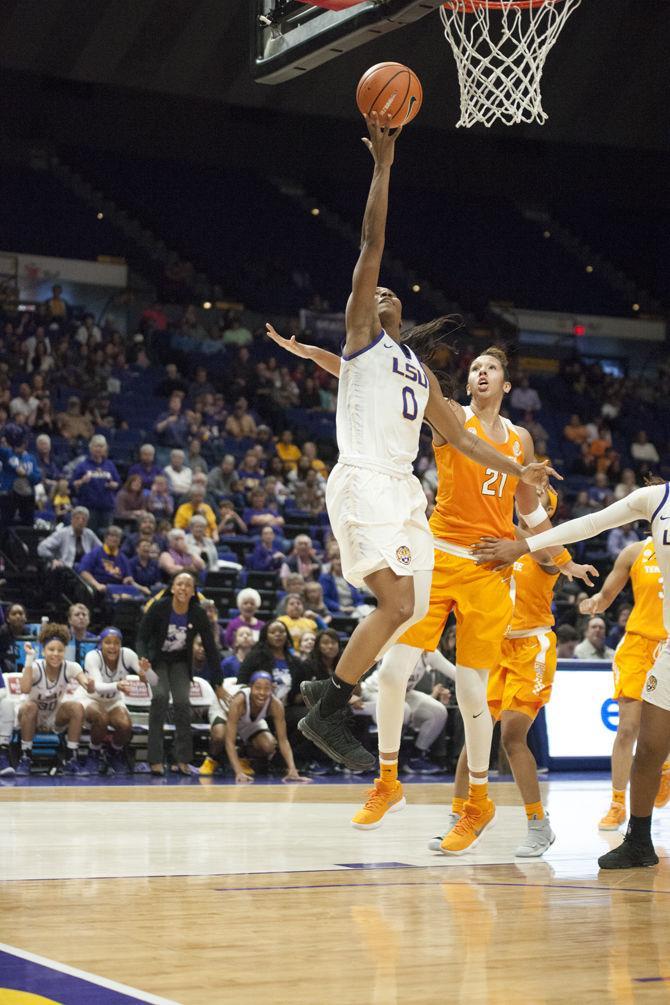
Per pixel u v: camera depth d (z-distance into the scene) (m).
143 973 3.05
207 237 26.88
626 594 16.78
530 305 28.80
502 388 5.88
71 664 11.04
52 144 26.36
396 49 23.05
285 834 6.34
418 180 28.00
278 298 25.67
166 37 22.53
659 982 3.04
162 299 24.31
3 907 3.96
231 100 24.09
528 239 29.77
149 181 27.36
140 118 25.38
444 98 24.44
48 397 17.52
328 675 11.59
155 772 10.95
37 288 23.14
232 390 20.58
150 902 4.09
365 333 4.64
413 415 4.66
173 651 11.12
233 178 28.05
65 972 3.04
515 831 6.95
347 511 4.54
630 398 25.56
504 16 8.27
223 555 14.84
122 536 13.80
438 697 12.34
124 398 19.27
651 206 29.77
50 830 6.32
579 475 21.72
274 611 13.41
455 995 2.89
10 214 24.59
